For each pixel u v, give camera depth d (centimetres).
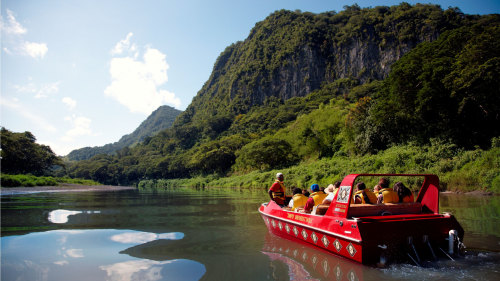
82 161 14875
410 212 570
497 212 979
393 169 2342
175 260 516
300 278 418
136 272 456
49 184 4875
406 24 12912
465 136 2553
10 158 6462
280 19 18462
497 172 1712
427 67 2603
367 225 460
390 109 2966
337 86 12788
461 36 2708
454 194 1703
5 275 443
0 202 1656
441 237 514
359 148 3431
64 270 467
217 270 460
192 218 1005
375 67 13050
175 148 13588
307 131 4725
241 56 19225
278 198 777
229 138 9394
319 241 559
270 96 14950
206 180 7119
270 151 5203
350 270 443
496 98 2405
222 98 17600
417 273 427
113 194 2731
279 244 628
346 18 16588
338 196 526
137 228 813
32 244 628
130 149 16512
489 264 467
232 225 864
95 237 698
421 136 2780
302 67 14738
